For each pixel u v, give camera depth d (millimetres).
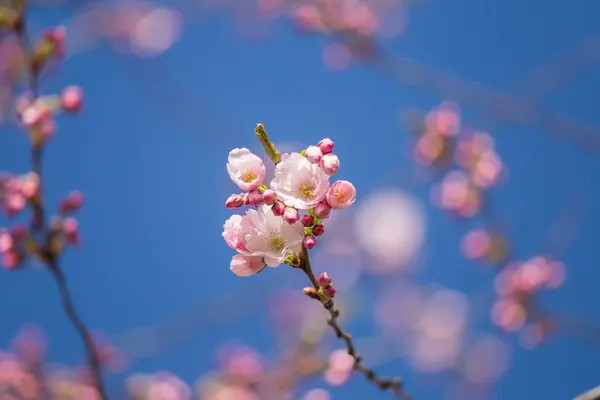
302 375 6398
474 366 8883
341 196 2344
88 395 6059
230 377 6578
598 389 3184
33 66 4465
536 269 5938
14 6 4492
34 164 4172
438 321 9062
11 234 3998
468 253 6195
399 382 3008
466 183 6410
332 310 2578
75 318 3912
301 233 2381
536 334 5840
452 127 6426
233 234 2432
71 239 4047
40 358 6355
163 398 6348
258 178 2365
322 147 2363
